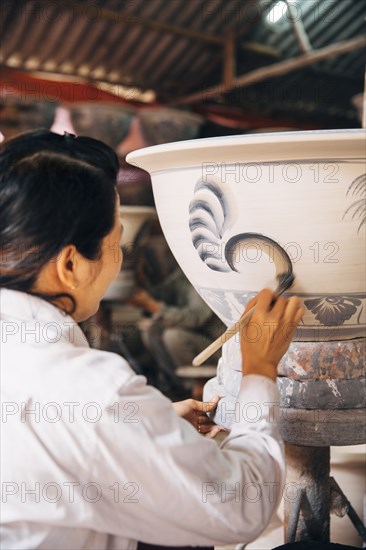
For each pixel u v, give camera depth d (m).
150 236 3.67
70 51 5.44
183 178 0.98
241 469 0.80
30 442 0.72
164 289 3.49
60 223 0.76
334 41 5.92
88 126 4.10
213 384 1.24
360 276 0.96
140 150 1.00
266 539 1.39
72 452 0.72
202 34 5.52
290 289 0.98
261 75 5.29
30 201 0.74
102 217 0.80
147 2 5.13
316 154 0.86
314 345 1.08
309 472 1.21
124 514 0.75
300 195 0.89
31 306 0.79
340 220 0.90
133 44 5.54
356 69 6.32
